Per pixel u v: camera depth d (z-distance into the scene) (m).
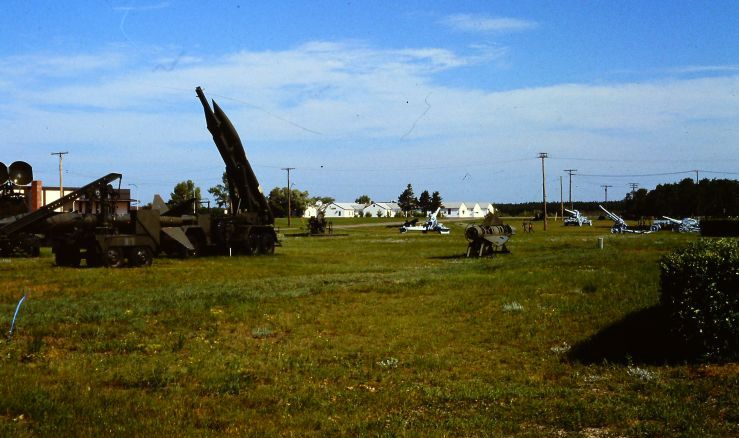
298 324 15.72
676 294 11.38
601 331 13.93
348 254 41.66
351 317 16.53
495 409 9.04
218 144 39.66
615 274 21.70
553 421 8.42
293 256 39.47
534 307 17.06
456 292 20.22
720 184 115.94
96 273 26.77
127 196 52.50
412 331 14.91
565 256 30.86
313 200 176.00
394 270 29.89
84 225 30.23
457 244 53.12
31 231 30.77
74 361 11.88
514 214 197.88
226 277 26.45
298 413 9.08
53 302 18.12
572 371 11.29
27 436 7.82
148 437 7.93
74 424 8.30
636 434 7.73
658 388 9.70
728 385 9.38
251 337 14.44
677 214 118.06
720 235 54.19
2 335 13.62
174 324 15.35
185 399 9.66
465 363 12.13
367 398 9.83
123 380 10.67
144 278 25.28
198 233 38.06
